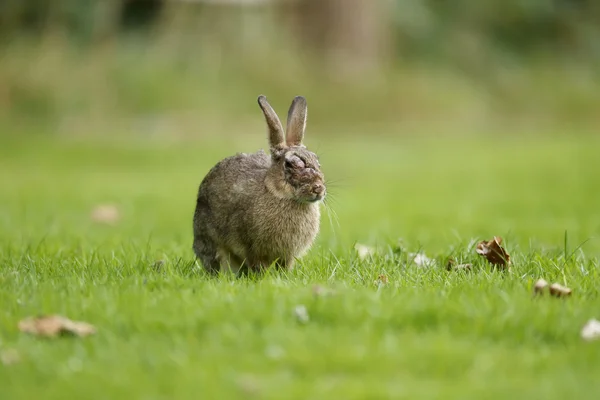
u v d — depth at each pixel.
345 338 5.75
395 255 9.16
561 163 24.50
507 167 24.08
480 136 33.25
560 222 14.39
